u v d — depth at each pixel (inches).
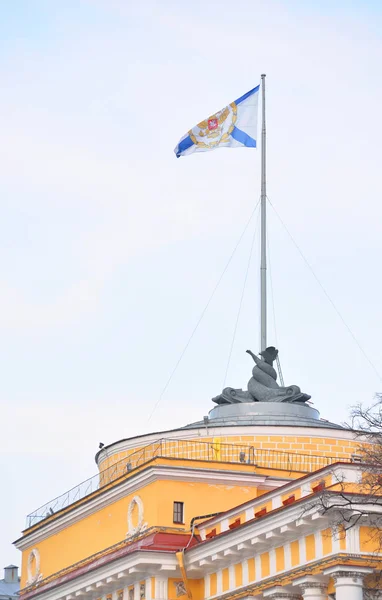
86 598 2170.3
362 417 1759.4
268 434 2187.5
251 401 2324.1
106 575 2050.9
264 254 2464.3
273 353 2372.0
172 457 2073.1
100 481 2377.0
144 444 2281.0
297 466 2166.6
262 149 2546.8
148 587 1967.3
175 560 1952.5
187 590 1936.5
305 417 2300.7
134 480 2066.9
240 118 2534.5
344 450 2194.9
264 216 2500.0
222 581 1878.7
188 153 2522.1
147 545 1968.5
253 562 1795.0
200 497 2038.6
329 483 1676.9
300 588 1684.3
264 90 2583.7
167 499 2021.4
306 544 1668.3
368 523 1599.4
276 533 1694.1
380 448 1742.1
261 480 2075.5
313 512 1604.3
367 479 1640.0
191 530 1999.3
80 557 2226.9
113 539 2124.8
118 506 2134.6
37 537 2402.8
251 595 1777.8
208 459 2178.9
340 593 1583.4
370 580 1606.8
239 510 1886.1
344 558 1583.4
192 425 2276.1
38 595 2287.2
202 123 2529.5
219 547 1836.9
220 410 2324.1
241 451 2167.8
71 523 2285.9
